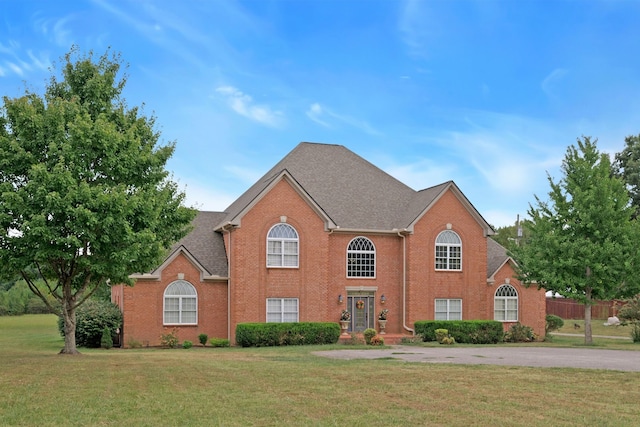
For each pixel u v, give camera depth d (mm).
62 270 24484
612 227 34812
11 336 42469
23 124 22609
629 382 17516
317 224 37656
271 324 33750
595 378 18203
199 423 12297
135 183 24328
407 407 13961
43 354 25406
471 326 36875
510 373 19125
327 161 44000
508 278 42500
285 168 39438
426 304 39688
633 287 35250
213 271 36562
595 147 36344
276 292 36531
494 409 13852
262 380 17344
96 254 22500
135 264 23469
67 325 24984
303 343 34156
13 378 16891
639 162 64938
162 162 25281
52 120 22625
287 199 37125
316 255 37469
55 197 20516
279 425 12242
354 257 39562
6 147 22312
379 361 22875
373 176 44375
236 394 15172
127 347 33906
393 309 40031
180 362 21547
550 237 35031
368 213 40875
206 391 15508
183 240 37719
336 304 38781
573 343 36969
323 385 16625
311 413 13273
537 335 42125
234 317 35625
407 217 40875
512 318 42438
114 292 39094
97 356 23891
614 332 50094
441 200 40625
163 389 15672
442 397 15133
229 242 37062
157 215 23141
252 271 36094
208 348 32750
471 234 41062
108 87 24906
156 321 35000
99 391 15227
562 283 34875
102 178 23188
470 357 24938
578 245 34750
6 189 21359
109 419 12516
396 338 36312
